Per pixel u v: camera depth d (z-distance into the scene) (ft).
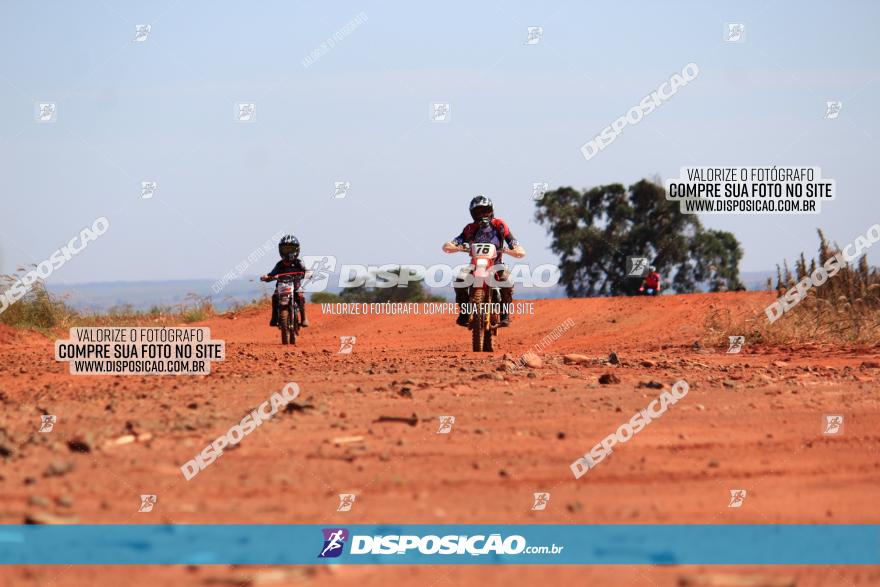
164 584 30.12
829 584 31.35
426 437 54.24
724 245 408.46
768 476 46.26
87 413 62.80
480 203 126.72
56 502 39.83
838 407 67.87
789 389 78.69
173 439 52.95
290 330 152.76
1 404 68.59
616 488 43.29
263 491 41.91
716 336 143.84
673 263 407.44
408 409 64.54
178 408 65.26
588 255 412.98
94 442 51.34
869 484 44.98
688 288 407.03
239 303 234.79
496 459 48.55
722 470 47.29
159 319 205.98
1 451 48.75
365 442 52.65
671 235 405.80
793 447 53.21
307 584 30.42
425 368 97.25
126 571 31.48
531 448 51.42
